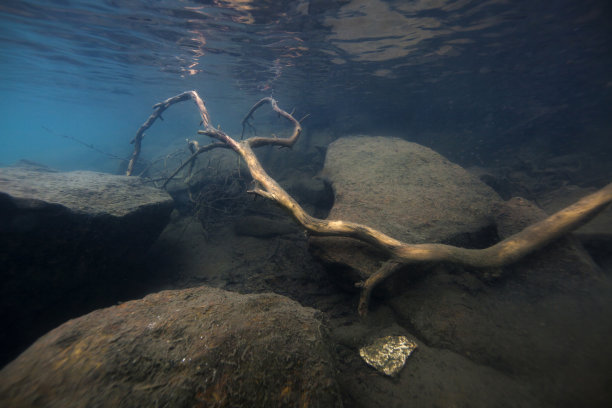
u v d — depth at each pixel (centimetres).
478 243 411
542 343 271
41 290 349
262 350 170
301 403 151
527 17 859
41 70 1844
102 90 2395
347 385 249
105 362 156
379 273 331
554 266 362
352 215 447
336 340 307
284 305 227
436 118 1783
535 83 1427
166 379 149
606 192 381
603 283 334
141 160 1527
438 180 541
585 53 1128
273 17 877
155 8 878
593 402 215
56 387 144
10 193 352
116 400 137
